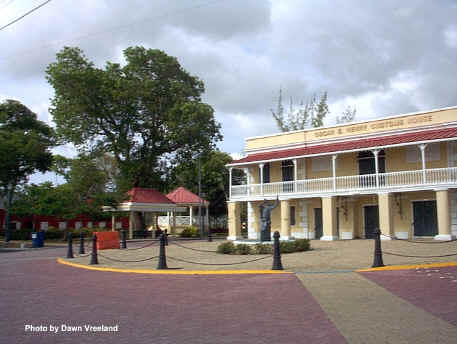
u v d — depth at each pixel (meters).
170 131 46.06
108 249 27.58
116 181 45.91
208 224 53.09
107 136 46.38
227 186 60.69
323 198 30.25
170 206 46.47
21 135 40.81
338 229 31.83
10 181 40.34
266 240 23.20
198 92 49.56
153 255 22.16
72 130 44.34
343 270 13.74
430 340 6.39
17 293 11.73
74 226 54.22
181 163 50.09
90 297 10.84
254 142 37.47
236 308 9.02
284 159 32.31
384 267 13.71
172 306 9.44
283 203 32.62
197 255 21.20
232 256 20.08
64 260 20.70
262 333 7.07
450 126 28.12
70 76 41.88
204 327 7.59
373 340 6.48
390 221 27.52
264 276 13.33
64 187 42.50
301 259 17.42
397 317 7.77
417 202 28.62
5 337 7.26
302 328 7.29
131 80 44.25
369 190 28.33
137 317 8.51
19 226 49.62
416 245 21.31
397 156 29.38
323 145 33.34
